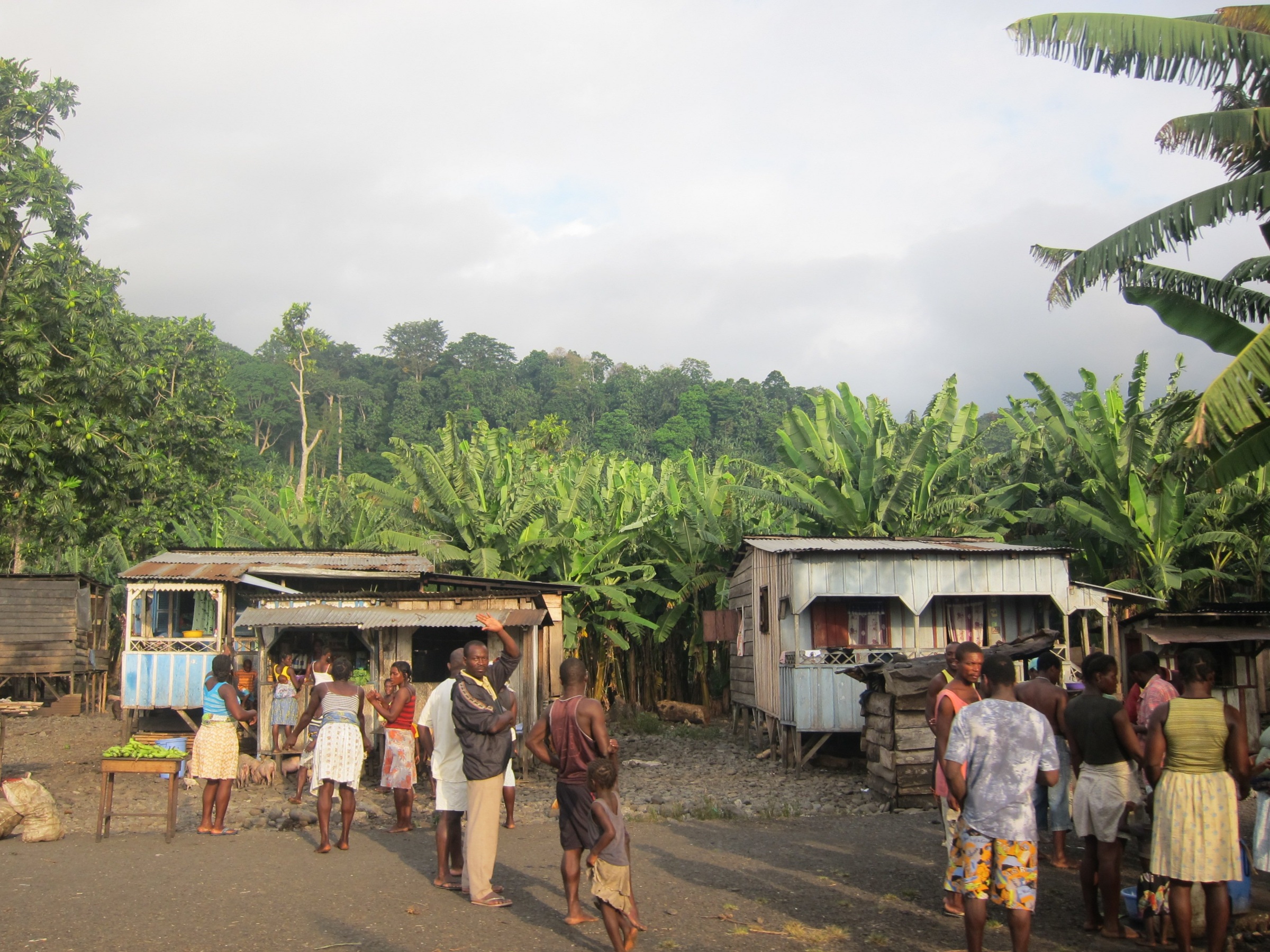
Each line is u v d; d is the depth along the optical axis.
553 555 23.75
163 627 17.77
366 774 13.24
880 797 11.27
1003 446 56.19
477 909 6.18
